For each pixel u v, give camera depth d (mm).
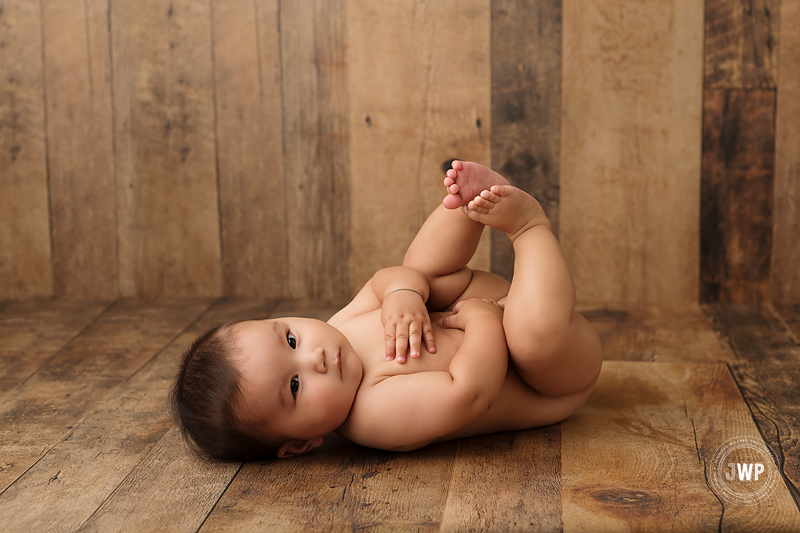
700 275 1918
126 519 892
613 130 1886
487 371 997
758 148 1847
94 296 2133
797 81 1805
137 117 2045
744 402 1221
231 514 897
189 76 2012
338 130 1978
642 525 838
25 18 2031
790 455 1014
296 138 1997
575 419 1172
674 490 921
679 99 1851
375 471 1006
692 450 1040
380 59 1934
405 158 1968
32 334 1767
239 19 1969
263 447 1017
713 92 1837
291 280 2068
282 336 1010
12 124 2078
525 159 1926
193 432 1016
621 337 1635
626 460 1015
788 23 1786
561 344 1015
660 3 1820
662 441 1074
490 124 1925
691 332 1660
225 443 1007
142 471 1029
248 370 971
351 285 2049
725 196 1877
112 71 2031
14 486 993
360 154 1980
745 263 1898
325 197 2016
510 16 1875
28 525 885
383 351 1062
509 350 1043
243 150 2025
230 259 2080
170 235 2088
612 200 1916
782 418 1147
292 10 1945
